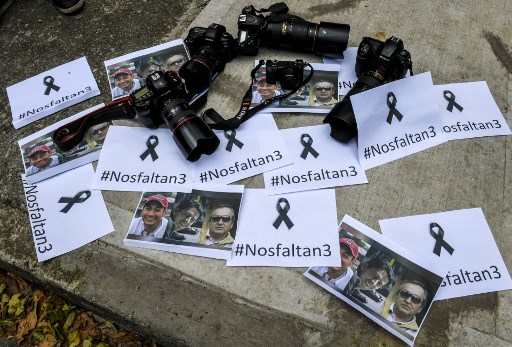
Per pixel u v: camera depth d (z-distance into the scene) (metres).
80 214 1.32
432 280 1.16
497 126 1.44
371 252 1.21
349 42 1.66
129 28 1.78
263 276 1.19
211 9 1.79
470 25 1.71
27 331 1.46
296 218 1.27
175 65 1.62
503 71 1.58
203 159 1.38
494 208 1.29
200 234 1.25
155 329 1.14
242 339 1.11
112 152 1.41
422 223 1.26
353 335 1.10
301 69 1.46
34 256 1.26
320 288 1.17
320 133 1.43
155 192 1.33
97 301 1.19
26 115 1.56
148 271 1.21
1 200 1.38
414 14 1.74
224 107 1.52
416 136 1.41
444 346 1.09
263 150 1.40
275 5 1.65
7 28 1.83
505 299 1.15
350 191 1.32
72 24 1.82
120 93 1.58
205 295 1.17
